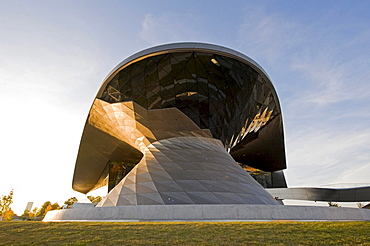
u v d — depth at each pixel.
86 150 35.72
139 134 22.97
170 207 11.03
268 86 23.03
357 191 31.59
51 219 13.28
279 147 37.22
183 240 6.54
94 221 10.83
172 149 19.12
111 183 36.31
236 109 22.50
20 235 7.60
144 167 17.03
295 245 6.06
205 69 18.98
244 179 16.56
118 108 22.67
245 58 18.80
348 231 7.49
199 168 16.61
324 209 11.57
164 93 20.25
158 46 17.48
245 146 34.94
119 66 18.92
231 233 7.31
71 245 6.23
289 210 11.09
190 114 21.08
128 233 7.41
